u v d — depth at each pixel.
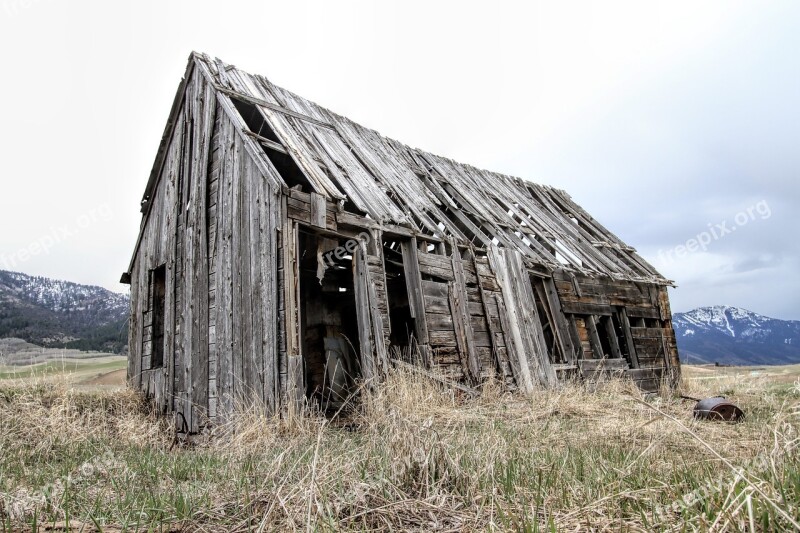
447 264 9.59
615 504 2.34
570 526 2.13
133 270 11.32
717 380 14.84
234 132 8.96
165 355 9.31
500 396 8.65
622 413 6.78
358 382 8.23
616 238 17.53
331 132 11.25
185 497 2.79
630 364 13.55
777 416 3.38
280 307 7.33
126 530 2.26
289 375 6.98
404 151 13.59
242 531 2.24
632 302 14.41
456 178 14.15
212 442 7.16
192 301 8.98
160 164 11.05
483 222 12.43
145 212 11.30
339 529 2.14
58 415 6.88
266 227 7.80
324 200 8.12
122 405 8.89
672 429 4.72
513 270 11.25
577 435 5.16
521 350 10.29
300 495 2.45
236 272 8.18
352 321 11.28
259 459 4.21
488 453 3.35
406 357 8.53
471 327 9.48
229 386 7.79
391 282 11.32
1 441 5.59
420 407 6.43
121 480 3.47
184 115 10.54
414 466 2.86
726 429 5.50
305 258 10.22
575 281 12.64
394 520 2.32
